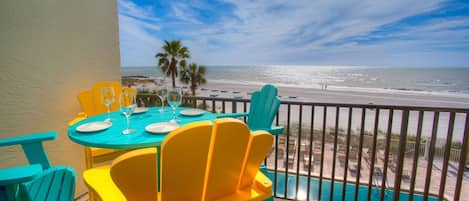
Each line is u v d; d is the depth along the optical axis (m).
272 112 1.56
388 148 1.75
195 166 0.74
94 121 1.48
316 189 4.77
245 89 19.81
